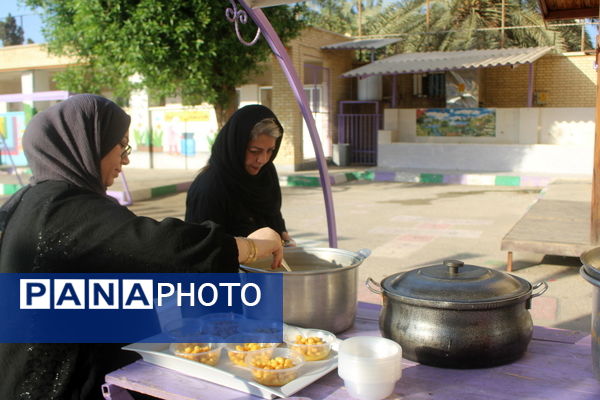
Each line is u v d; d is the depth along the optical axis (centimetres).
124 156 204
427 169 1483
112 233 174
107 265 176
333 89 1689
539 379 181
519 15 2092
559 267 593
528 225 641
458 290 188
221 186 291
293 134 1507
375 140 1688
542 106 1644
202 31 961
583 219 669
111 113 193
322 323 216
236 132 286
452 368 188
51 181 184
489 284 190
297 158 1531
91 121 189
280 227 319
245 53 1045
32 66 1725
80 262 176
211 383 184
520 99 1659
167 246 173
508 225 809
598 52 498
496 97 1684
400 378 183
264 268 235
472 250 671
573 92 1609
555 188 967
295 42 1464
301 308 213
